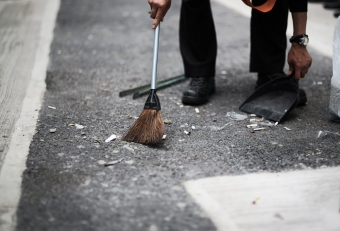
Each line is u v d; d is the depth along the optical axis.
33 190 2.58
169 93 4.14
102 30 6.38
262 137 3.27
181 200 2.49
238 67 4.90
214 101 3.96
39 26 6.49
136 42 5.83
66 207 2.43
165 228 2.27
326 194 2.57
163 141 3.19
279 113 3.55
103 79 4.54
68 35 6.10
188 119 3.57
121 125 3.45
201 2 3.75
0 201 2.48
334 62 3.39
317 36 5.78
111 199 2.50
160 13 3.25
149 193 2.55
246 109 3.70
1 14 7.22
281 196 2.54
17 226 2.28
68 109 3.75
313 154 3.03
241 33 6.17
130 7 7.80
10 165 2.83
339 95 3.39
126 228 2.27
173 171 2.78
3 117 3.56
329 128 3.43
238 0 8.05
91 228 2.27
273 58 3.90
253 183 2.67
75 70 4.77
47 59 5.09
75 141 3.16
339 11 6.98
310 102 3.93
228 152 3.04
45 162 2.87
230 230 2.26
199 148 3.09
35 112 3.66
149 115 3.12
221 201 2.49
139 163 2.88
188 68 3.90
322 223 2.33
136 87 4.28
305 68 3.54
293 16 3.49
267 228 2.29
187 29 3.84
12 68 4.74
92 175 2.73
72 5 7.96
